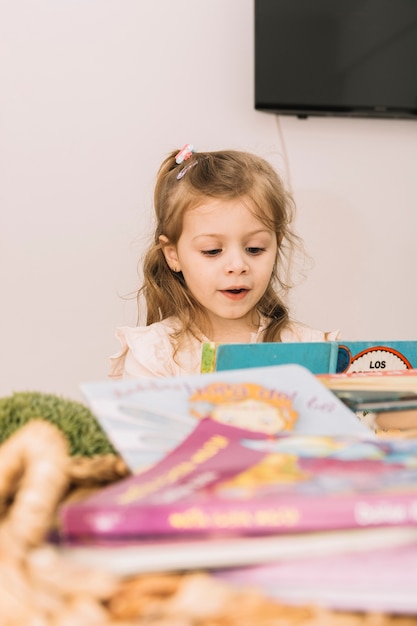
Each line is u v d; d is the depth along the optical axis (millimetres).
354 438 472
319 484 378
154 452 458
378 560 352
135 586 344
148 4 2188
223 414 510
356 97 2264
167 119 2227
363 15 2238
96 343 2229
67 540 361
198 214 1188
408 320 2459
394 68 2281
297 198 2328
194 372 1228
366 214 2395
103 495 383
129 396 521
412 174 2430
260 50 2193
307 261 2344
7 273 2160
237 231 1182
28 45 2129
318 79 2230
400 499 356
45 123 2154
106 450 501
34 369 2197
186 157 1299
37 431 477
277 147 2301
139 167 2221
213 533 355
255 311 1318
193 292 1234
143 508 354
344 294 2391
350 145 2363
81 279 2207
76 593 341
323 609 341
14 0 2115
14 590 345
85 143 2184
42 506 400
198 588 338
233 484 382
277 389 550
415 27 2279
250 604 333
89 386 529
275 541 356
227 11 2229
